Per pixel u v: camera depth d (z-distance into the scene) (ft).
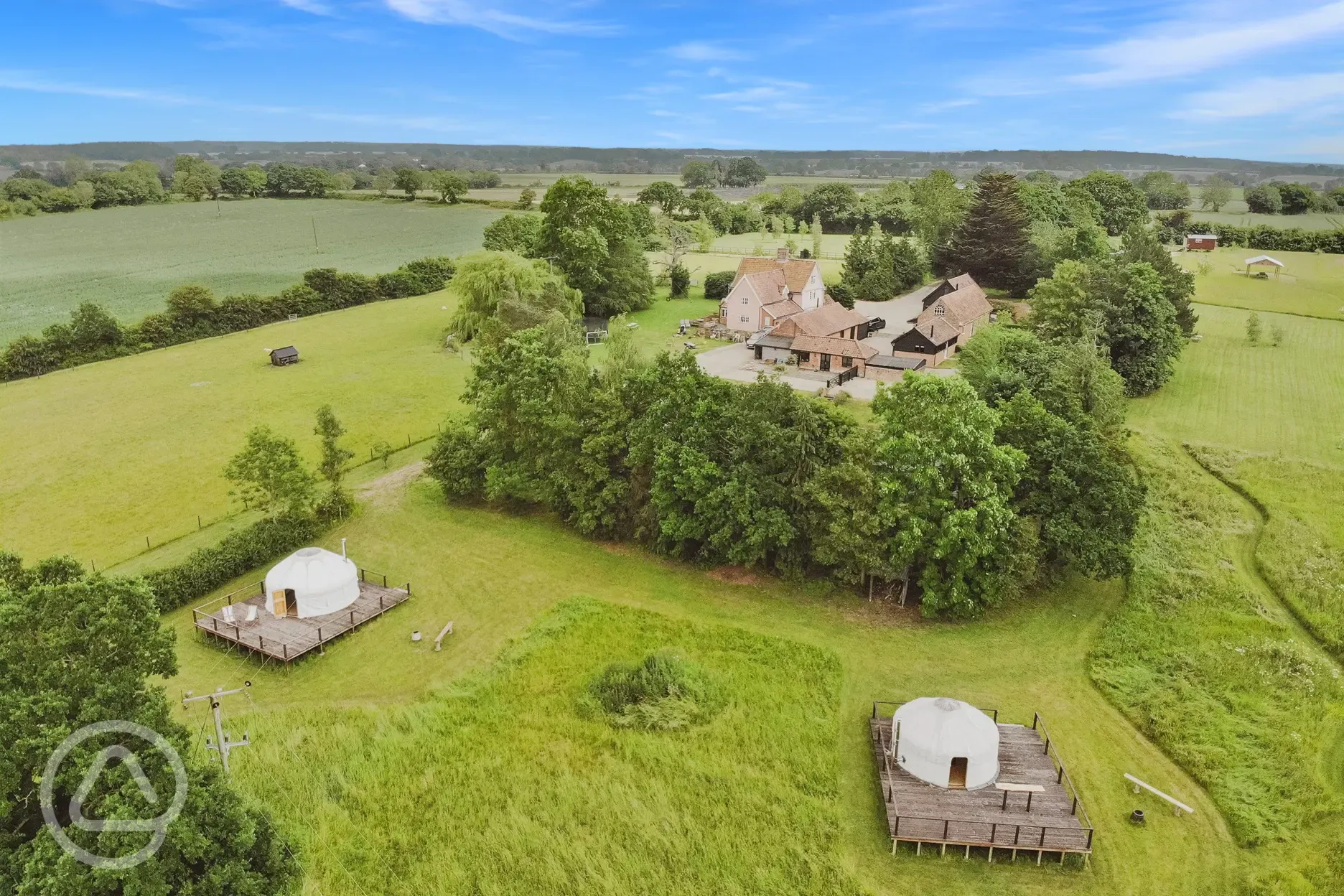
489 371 159.53
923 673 112.57
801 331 260.01
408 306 362.12
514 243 443.73
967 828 84.28
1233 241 506.89
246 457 143.84
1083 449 129.08
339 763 95.61
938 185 551.59
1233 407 219.00
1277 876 78.74
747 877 80.43
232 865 62.80
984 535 117.80
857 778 93.91
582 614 127.24
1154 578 133.08
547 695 108.58
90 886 56.80
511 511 163.94
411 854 83.30
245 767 94.17
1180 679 108.47
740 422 134.31
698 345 288.51
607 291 338.54
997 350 191.83
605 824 86.79
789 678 111.24
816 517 127.65
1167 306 232.32
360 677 113.80
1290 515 154.20
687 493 135.23
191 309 303.48
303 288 346.13
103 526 158.92
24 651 66.08
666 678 107.86
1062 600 129.49
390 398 236.02
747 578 137.69
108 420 217.56
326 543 151.84
